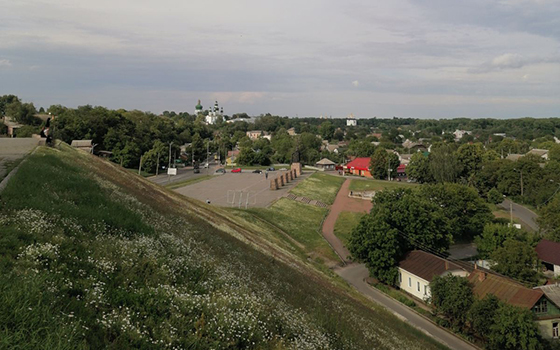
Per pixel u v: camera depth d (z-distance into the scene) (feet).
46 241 42.14
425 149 649.20
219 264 63.46
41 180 68.69
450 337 114.01
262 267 80.84
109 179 103.96
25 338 25.89
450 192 214.69
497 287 118.32
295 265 114.83
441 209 188.75
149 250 52.37
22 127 260.42
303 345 44.83
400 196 179.42
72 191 69.67
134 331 32.32
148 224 68.13
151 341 32.27
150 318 35.58
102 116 352.90
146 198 98.99
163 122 504.43
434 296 124.77
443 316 126.11
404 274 149.18
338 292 105.09
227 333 38.24
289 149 577.84
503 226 184.03
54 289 32.60
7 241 38.42
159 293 40.19
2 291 29.27
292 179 365.20
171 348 32.81
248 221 185.88
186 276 51.08
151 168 367.66
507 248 152.15
